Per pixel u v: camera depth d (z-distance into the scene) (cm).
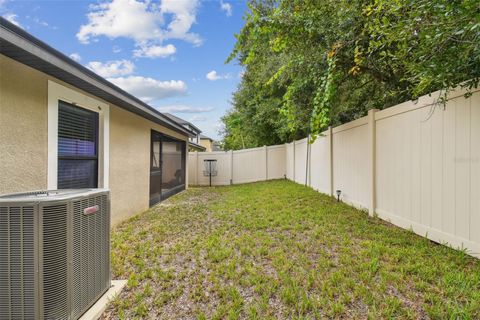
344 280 230
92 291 199
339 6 376
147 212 562
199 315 193
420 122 332
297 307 197
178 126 749
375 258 266
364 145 480
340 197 596
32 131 278
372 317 180
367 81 500
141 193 569
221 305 205
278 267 263
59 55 265
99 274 209
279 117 1046
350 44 385
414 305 191
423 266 245
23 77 266
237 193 808
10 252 156
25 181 269
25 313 156
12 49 224
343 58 412
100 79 344
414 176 344
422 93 323
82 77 310
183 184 967
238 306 202
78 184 372
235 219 469
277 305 203
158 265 282
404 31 225
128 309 204
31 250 156
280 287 227
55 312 162
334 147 636
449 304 186
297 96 581
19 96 262
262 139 1375
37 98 284
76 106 364
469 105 262
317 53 452
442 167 297
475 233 257
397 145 381
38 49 239
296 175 1012
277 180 1132
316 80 475
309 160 848
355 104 629
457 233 277
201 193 862
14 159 257
